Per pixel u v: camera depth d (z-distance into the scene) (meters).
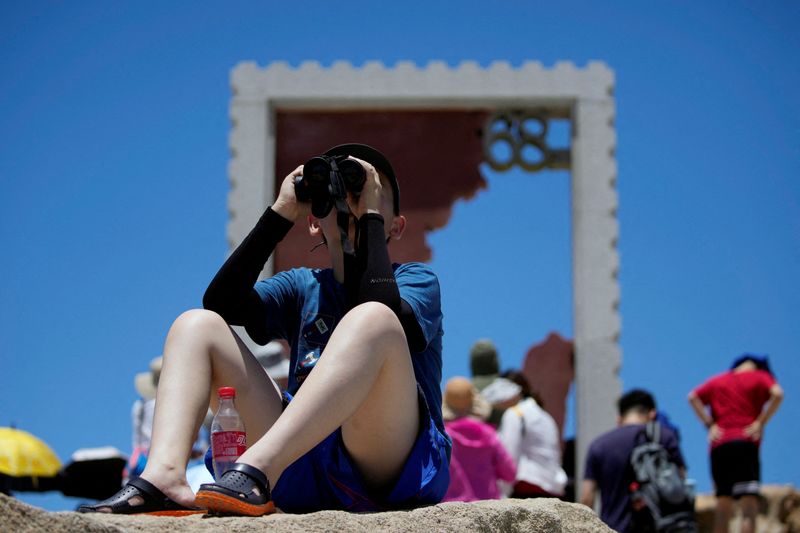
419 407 3.97
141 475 3.62
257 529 3.25
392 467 3.91
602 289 12.45
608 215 12.62
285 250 12.12
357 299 3.95
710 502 11.42
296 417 3.60
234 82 12.73
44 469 9.73
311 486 4.01
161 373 3.85
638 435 7.93
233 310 4.19
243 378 3.95
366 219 4.06
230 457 3.75
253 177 12.51
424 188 12.76
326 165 4.08
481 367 9.43
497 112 12.89
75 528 2.93
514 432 8.55
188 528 3.17
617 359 12.27
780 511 11.58
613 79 12.88
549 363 12.68
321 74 12.80
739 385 9.59
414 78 12.79
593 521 4.21
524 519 3.92
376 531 3.43
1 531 2.79
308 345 4.21
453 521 3.64
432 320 4.08
